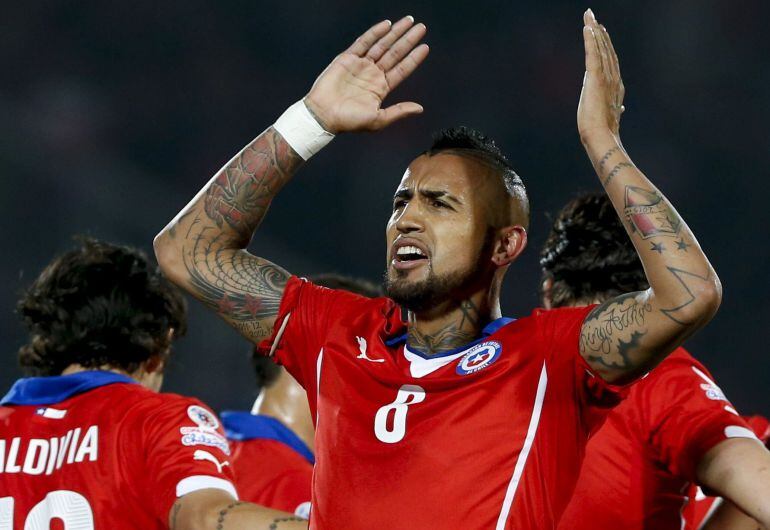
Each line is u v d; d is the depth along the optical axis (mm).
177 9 50469
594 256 10617
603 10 51125
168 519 9391
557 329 8070
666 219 7613
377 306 9062
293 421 12898
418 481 7699
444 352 8453
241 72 50406
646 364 7688
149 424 9797
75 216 45625
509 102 49625
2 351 38250
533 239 38656
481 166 8766
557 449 7801
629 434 9531
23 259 43844
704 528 10250
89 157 47500
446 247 8492
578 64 50062
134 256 11047
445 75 50188
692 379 9648
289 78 50594
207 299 9234
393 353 8617
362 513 7777
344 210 46312
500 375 7922
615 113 8219
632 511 9453
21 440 9922
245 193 9211
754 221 48062
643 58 51031
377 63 9328
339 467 8031
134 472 9656
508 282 38344
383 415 8031
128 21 50031
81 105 48562
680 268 7434
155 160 48594
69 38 49500
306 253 45938
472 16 51000
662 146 49719
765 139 49438
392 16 51344
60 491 9633
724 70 50469
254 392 35094
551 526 7715
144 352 10766
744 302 45250
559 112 49281
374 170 46906
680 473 9367
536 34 50719
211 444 9836
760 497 8672
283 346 9062
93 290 10617
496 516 7566
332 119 9172
